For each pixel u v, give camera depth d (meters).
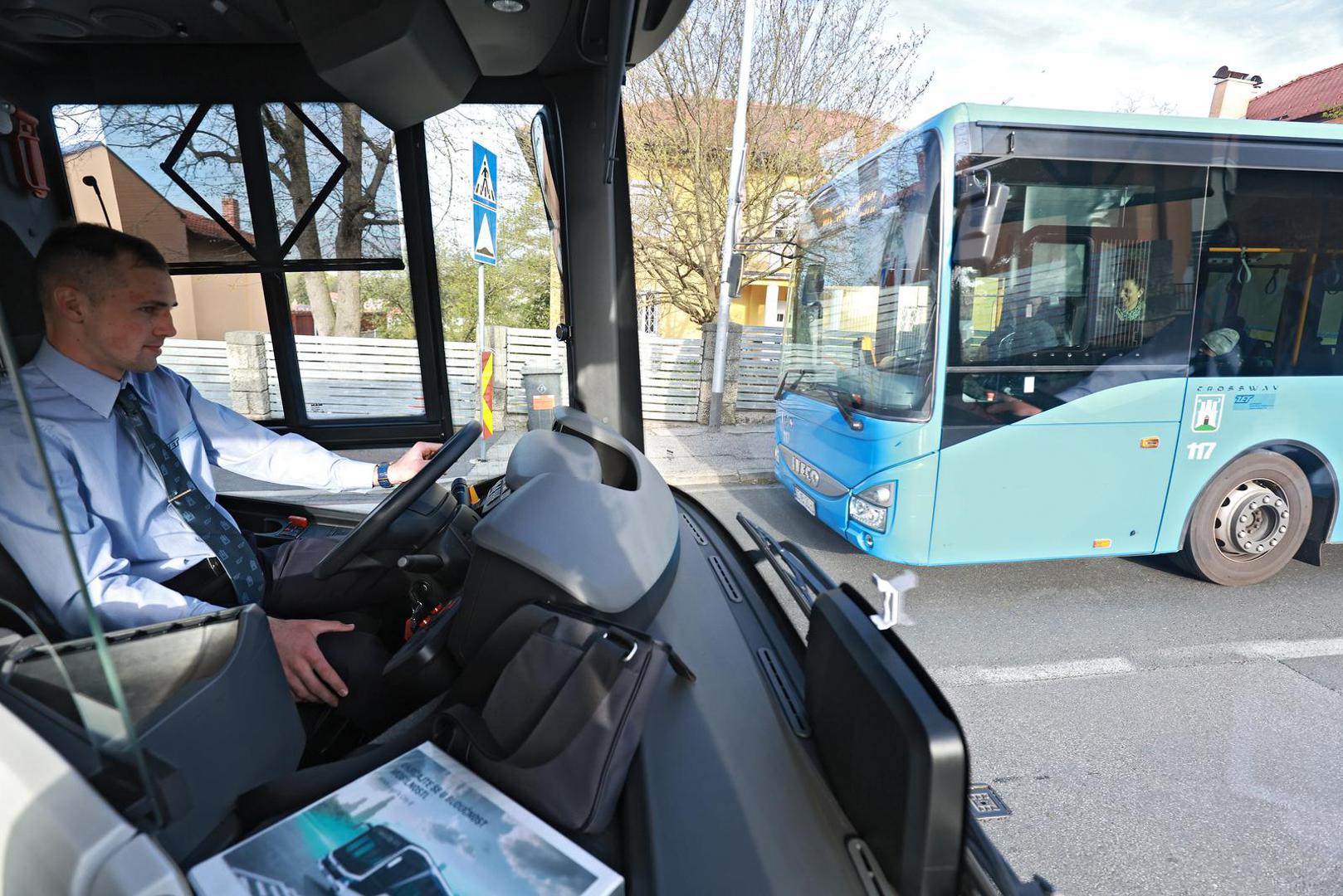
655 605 1.32
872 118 8.66
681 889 0.84
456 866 0.84
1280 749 2.62
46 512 1.20
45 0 1.77
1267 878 2.02
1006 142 3.54
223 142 2.32
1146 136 3.65
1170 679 3.11
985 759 2.57
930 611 3.80
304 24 1.52
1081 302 3.68
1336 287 3.81
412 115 1.99
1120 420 3.75
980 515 3.74
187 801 0.80
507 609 1.21
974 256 3.48
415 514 1.59
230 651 0.93
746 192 7.48
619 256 2.32
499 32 1.77
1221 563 4.07
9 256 1.70
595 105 2.15
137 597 1.27
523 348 4.11
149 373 1.69
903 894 0.82
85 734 0.71
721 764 1.01
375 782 0.95
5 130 1.90
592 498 1.38
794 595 1.28
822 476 4.30
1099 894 1.97
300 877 0.81
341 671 1.34
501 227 3.99
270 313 2.64
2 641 0.78
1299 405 3.87
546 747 0.97
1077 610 3.82
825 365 4.50
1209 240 3.72
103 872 0.66
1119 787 2.41
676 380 8.02
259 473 1.98
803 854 0.89
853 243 4.27
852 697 0.95
